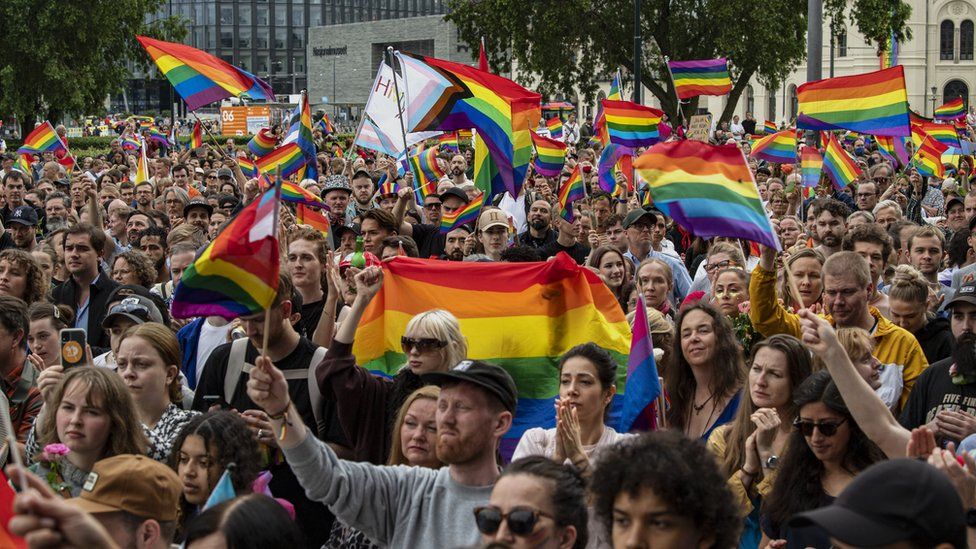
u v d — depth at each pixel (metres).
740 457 6.25
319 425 6.85
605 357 6.23
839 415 5.39
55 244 11.66
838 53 88.00
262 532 4.22
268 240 5.06
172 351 6.67
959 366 6.64
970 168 23.23
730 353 7.02
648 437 4.00
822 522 3.42
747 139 37.06
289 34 105.44
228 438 5.66
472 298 7.79
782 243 12.66
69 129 58.53
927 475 3.44
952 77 88.94
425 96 12.47
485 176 13.12
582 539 4.36
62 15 46.84
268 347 6.88
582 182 15.22
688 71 18.03
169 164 22.22
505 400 5.10
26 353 7.89
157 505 4.51
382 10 110.94
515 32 45.81
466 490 5.11
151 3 50.72
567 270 7.68
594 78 48.06
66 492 5.58
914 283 8.41
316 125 31.58
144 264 9.82
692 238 15.09
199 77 13.62
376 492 5.20
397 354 7.87
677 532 3.82
